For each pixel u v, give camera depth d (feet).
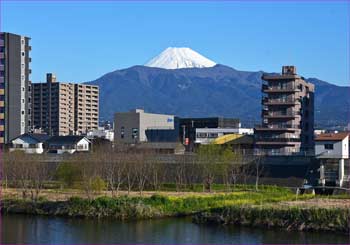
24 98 611.88
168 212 277.64
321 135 402.11
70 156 400.47
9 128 596.70
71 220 268.00
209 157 382.22
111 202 279.08
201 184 376.27
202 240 218.18
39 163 380.37
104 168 360.89
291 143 511.40
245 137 559.38
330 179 383.86
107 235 229.66
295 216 236.63
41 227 248.52
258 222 242.17
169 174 390.42
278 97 519.19
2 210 294.25
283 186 372.38
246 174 387.75
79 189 354.54
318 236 222.48
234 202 282.97
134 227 248.52
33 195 318.65
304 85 547.49
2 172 367.86
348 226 226.17
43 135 593.01
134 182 370.12
